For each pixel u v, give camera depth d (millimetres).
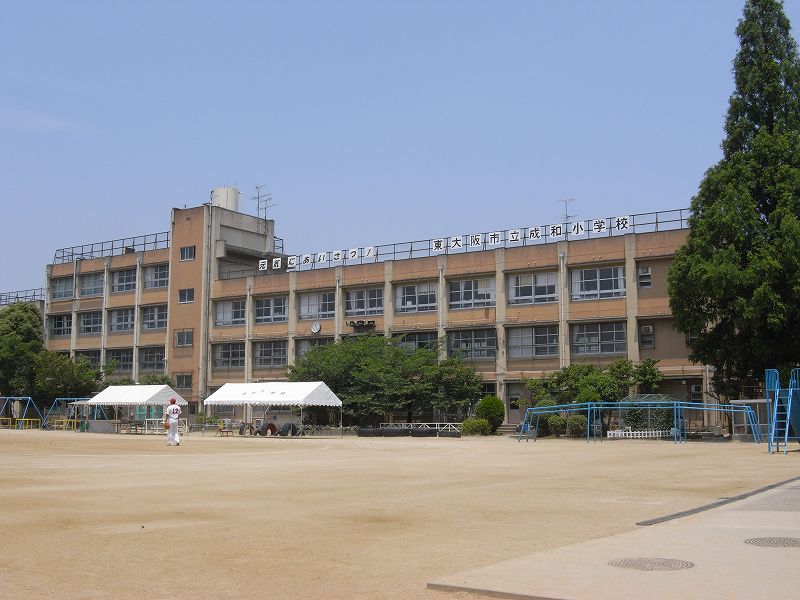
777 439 40344
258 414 78250
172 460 31469
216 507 15766
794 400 41938
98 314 92812
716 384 51938
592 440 51375
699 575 8773
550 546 11164
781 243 46594
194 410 82375
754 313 46000
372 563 10031
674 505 15836
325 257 77250
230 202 89125
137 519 14000
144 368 87875
